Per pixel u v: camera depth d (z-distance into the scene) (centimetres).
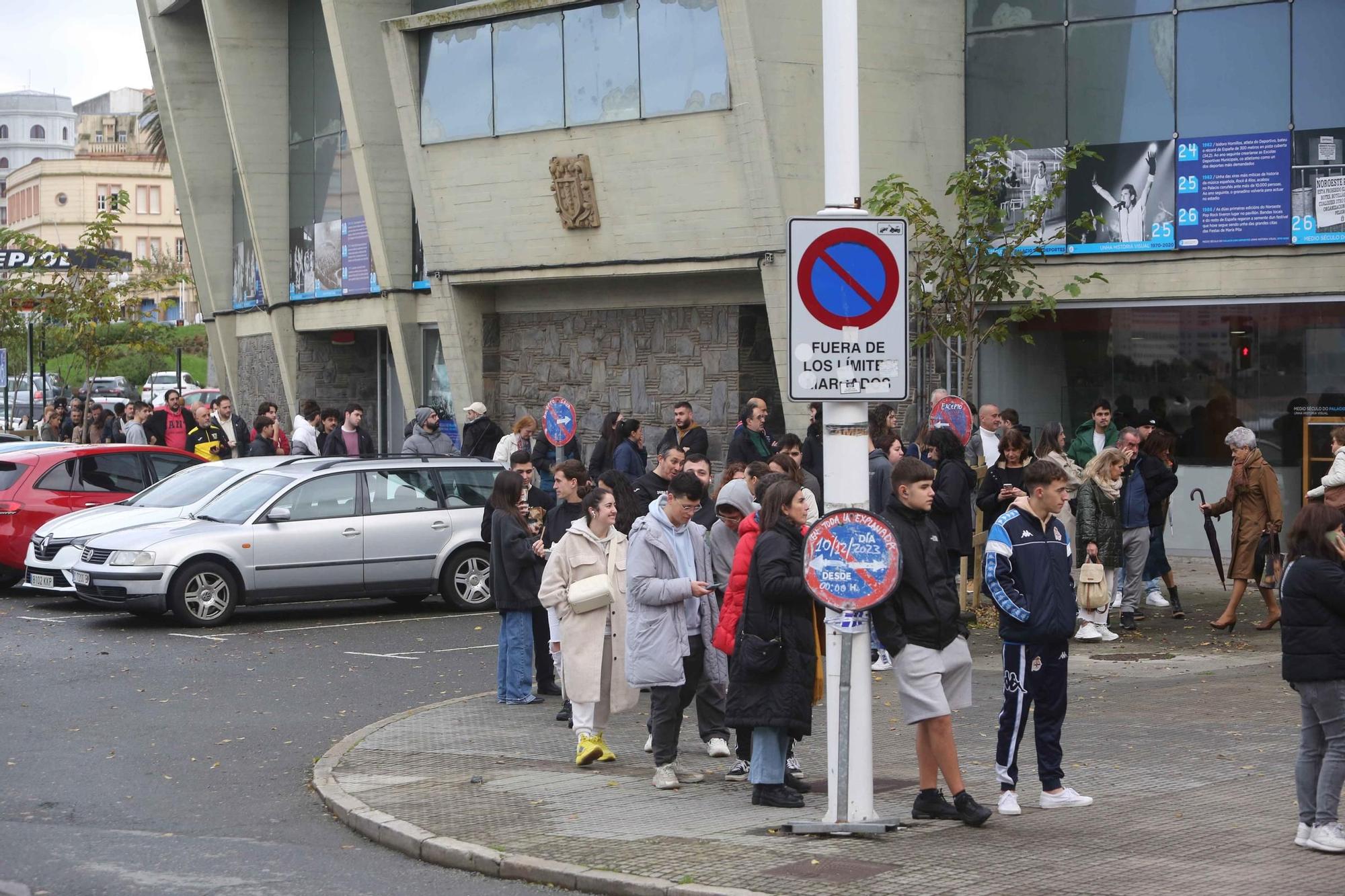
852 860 737
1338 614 748
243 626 1684
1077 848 758
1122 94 2122
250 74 3281
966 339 1814
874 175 2180
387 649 1524
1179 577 1975
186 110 3684
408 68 2589
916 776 940
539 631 1261
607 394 2542
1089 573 1483
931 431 1369
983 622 1588
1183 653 1420
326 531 1722
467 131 2545
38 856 784
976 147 1823
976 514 1642
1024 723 841
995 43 2206
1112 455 1504
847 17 790
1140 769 945
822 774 970
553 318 2616
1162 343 2138
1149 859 734
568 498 1212
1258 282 2052
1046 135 2172
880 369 783
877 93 2177
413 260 2925
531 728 1123
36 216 12762
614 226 2403
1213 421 2111
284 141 3316
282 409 3412
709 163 2262
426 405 2950
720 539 1011
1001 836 785
